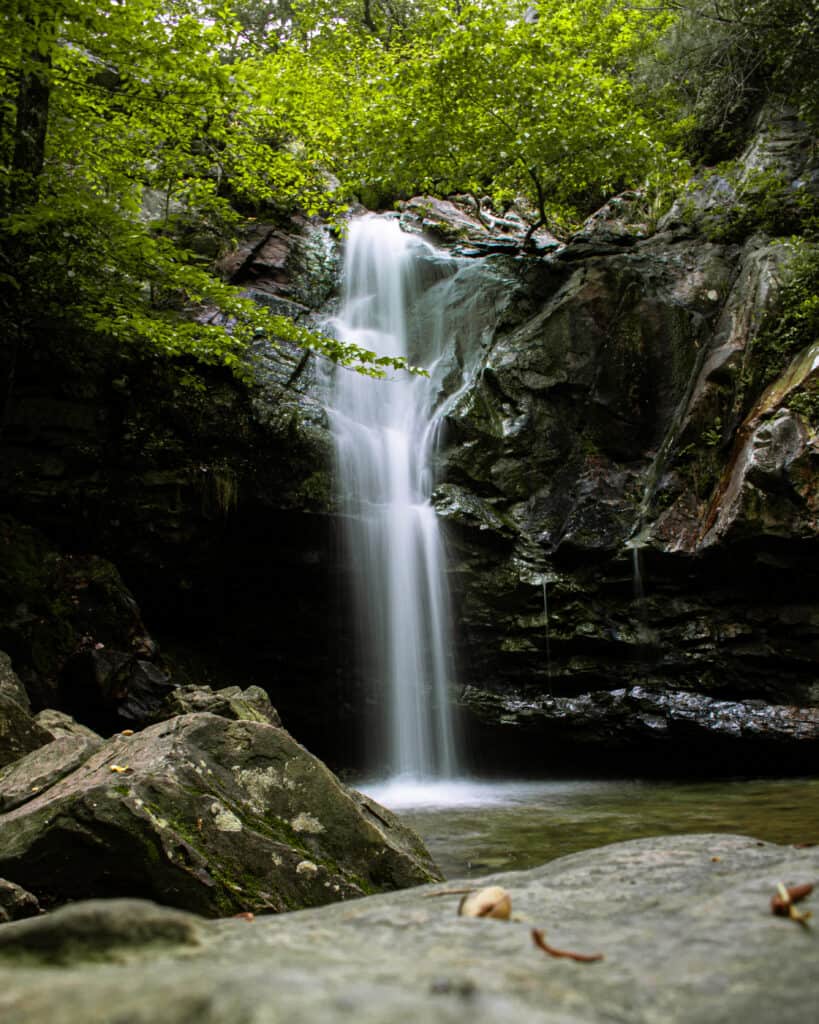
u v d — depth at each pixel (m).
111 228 11.02
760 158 16.38
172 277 11.57
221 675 12.80
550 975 0.91
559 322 14.39
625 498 13.26
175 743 4.09
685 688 12.08
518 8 16.91
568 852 6.63
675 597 12.47
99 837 3.56
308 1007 0.65
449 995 0.75
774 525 11.20
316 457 12.45
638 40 18.47
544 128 14.90
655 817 8.21
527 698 12.44
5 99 12.35
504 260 15.82
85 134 12.94
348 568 12.47
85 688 9.73
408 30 23.70
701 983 0.87
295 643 12.99
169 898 3.57
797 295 13.17
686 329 14.34
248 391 12.74
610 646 12.39
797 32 15.26
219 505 12.00
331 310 15.77
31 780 4.33
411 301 15.92
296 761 4.20
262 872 3.79
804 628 11.62
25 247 10.91
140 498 11.73
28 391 11.38
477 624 12.51
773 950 0.96
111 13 10.15
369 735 12.82
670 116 17.69
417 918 1.24
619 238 16.69
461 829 7.90
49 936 1.00
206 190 15.18
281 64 16.67
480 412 13.65
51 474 11.26
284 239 16.91
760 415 12.06
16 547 10.80
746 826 7.45
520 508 13.30
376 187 18.89
